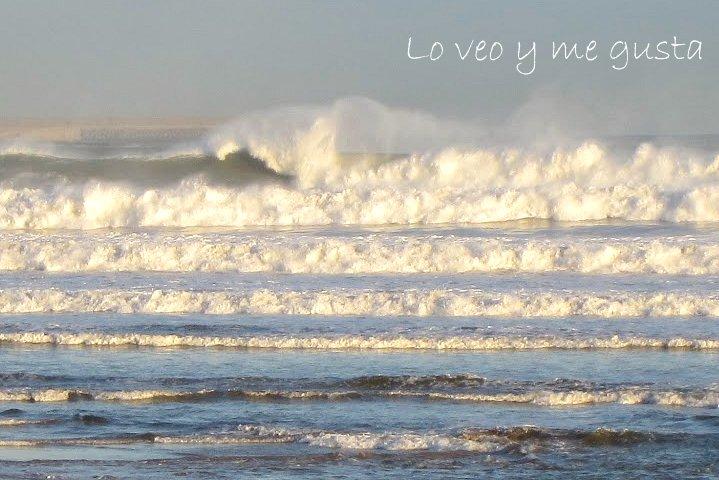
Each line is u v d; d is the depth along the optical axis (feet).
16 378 143.64
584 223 263.08
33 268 226.17
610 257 210.79
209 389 136.67
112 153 353.92
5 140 363.56
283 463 110.42
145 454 114.11
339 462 110.63
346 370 144.66
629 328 162.71
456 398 131.44
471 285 193.47
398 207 276.82
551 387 134.41
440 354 152.97
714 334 157.17
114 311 183.83
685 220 264.52
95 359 154.20
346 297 180.14
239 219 283.38
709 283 192.44
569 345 154.71
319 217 278.87
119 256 225.97
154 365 149.89
